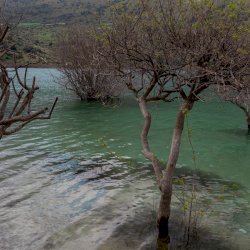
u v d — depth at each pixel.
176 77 9.55
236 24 8.28
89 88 32.69
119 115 26.78
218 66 8.02
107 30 10.02
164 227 9.35
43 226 9.73
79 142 18.69
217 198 11.70
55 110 28.50
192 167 15.00
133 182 13.09
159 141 19.28
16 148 17.22
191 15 8.66
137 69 9.76
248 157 16.66
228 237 9.20
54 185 12.63
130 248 8.67
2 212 10.46
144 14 9.21
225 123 24.70
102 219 10.17
